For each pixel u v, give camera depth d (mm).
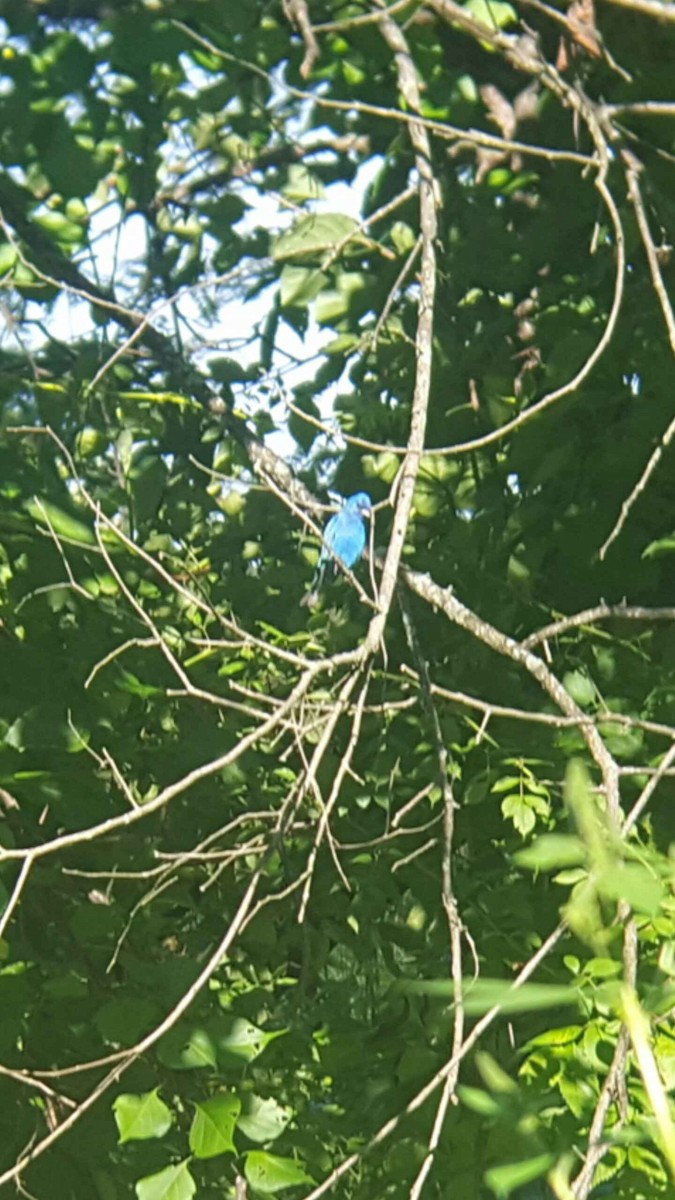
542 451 8633
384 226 9195
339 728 8422
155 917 7609
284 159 9180
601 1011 6527
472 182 9547
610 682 8398
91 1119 6824
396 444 9211
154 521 8945
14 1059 6930
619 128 7844
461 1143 6883
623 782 7789
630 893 1880
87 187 8273
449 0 7195
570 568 8703
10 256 8141
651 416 8547
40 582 7387
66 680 7230
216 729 7742
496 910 7723
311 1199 4926
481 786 7746
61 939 7375
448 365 9133
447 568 8656
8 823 7387
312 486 9562
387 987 7902
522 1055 7172
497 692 8383
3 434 7598
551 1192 4344
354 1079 7754
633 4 7340
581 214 8891
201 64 8188
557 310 8836
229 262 9430
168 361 8164
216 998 7285
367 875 8117
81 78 8117
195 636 8422
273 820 7719
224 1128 5844
